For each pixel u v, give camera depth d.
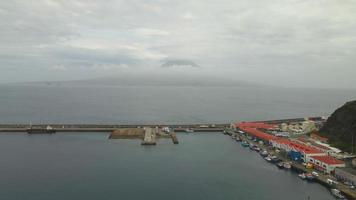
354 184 97.94
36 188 96.94
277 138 158.62
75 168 117.12
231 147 157.88
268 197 92.81
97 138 175.88
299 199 91.62
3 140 168.00
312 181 106.44
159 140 172.38
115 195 92.06
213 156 138.88
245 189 98.69
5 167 117.62
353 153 127.81
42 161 126.06
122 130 190.50
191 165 123.81
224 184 102.94
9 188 96.81
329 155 123.88
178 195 92.94
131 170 115.75
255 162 129.50
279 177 110.62
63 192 94.00
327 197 93.00
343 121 154.88
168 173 113.00
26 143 160.62
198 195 93.25
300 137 164.62
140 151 145.75
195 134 195.88
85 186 99.00
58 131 193.75
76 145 156.88
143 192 94.75
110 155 137.00
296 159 125.81
